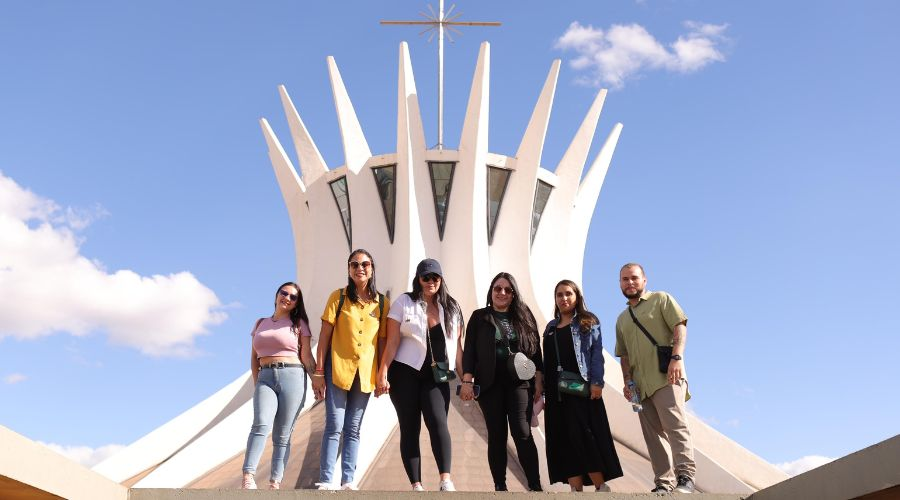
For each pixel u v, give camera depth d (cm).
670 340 859
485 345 848
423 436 1595
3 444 552
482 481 1391
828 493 655
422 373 839
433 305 860
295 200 2522
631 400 871
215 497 695
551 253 2439
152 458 1886
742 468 1686
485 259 2338
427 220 2366
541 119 2361
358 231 2355
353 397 841
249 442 822
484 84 2300
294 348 863
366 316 854
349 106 2427
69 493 626
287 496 694
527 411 845
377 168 2400
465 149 2355
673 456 823
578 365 852
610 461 835
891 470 584
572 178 2486
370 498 699
